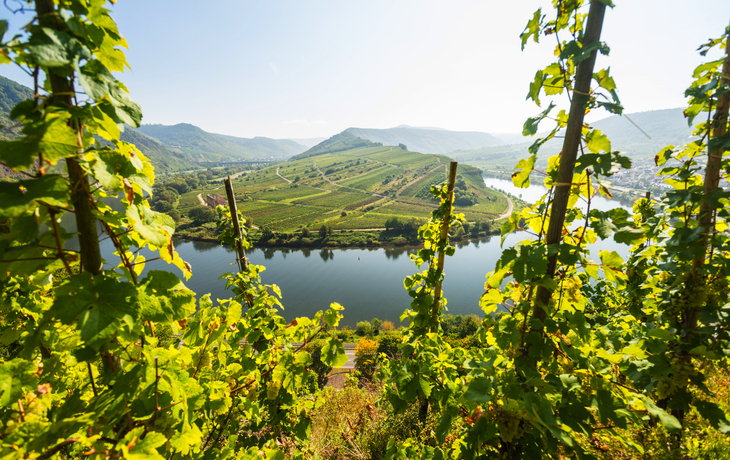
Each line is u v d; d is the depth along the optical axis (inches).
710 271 100.8
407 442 115.3
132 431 46.4
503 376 75.0
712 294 99.8
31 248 44.2
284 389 123.0
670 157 115.5
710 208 100.3
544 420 62.5
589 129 72.7
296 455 127.7
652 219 122.9
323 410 224.7
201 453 77.6
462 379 108.7
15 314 72.7
